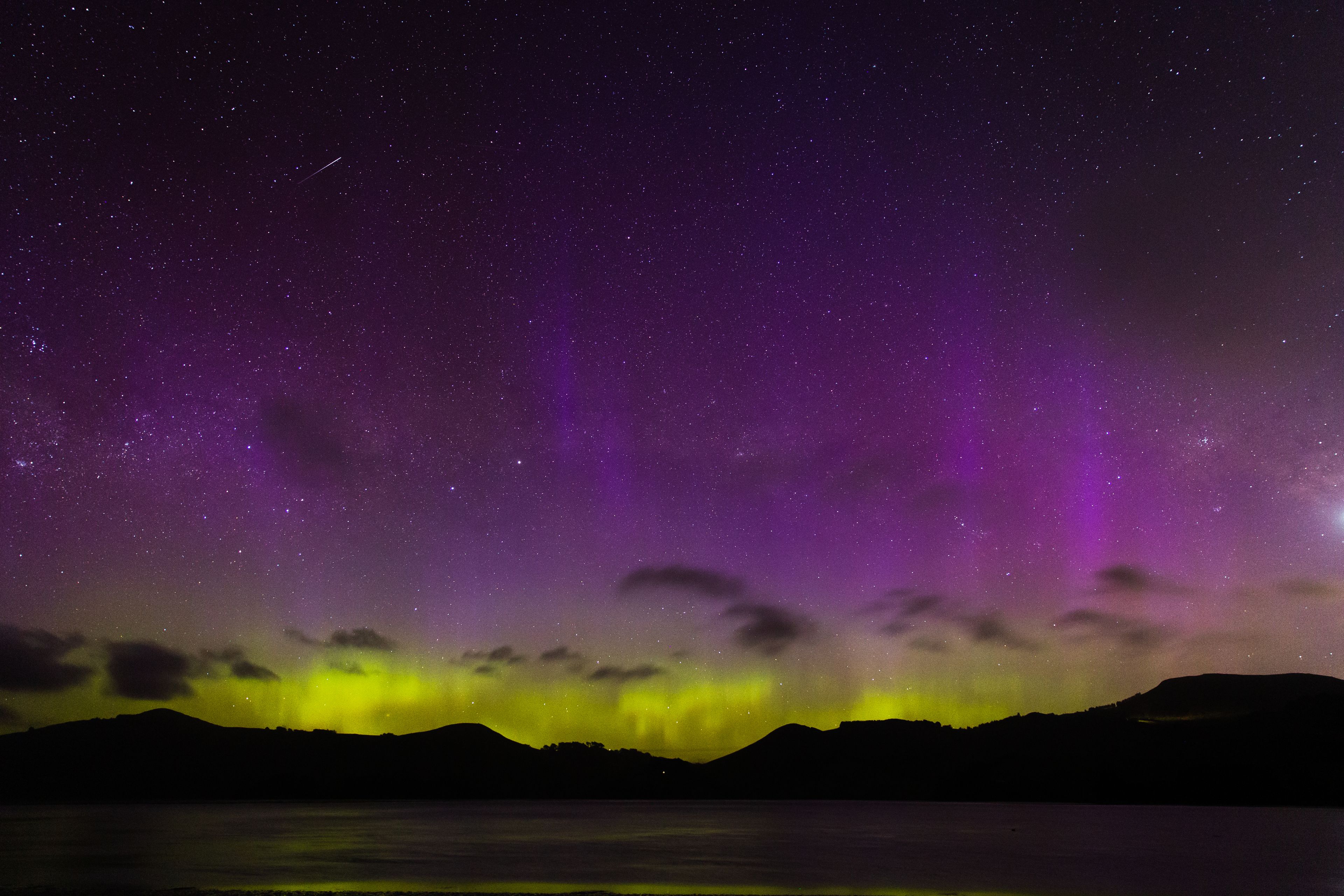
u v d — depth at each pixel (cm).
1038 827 5462
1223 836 4562
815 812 7981
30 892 2331
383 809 8856
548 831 5153
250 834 4809
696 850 3778
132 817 7069
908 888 2505
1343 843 4088
